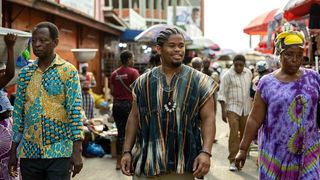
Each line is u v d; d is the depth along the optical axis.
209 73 12.12
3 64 4.54
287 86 3.80
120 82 7.73
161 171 3.41
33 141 3.92
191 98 3.45
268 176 3.86
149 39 14.32
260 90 3.93
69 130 3.96
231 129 7.83
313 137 3.81
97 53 19.56
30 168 3.96
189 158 3.41
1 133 4.44
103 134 9.04
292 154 3.78
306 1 6.61
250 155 8.89
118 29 20.09
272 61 8.13
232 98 7.88
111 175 7.53
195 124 3.48
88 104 10.38
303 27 7.48
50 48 3.96
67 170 3.98
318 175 3.79
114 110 7.79
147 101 3.50
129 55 7.76
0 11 6.23
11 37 4.27
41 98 3.92
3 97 4.50
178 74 3.52
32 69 4.00
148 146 3.47
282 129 3.79
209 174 7.55
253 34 13.85
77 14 14.31
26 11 12.04
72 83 3.95
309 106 3.76
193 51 24.98
